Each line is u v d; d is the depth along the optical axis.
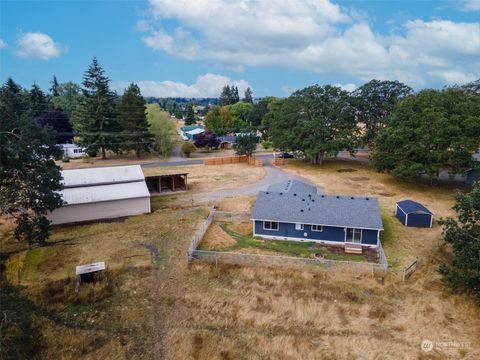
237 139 66.56
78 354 16.88
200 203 40.59
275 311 20.19
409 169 42.25
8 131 25.11
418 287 22.50
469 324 19.03
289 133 59.84
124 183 38.97
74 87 118.88
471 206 21.94
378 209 29.92
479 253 20.09
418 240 30.08
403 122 44.69
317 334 18.36
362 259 26.69
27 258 26.31
